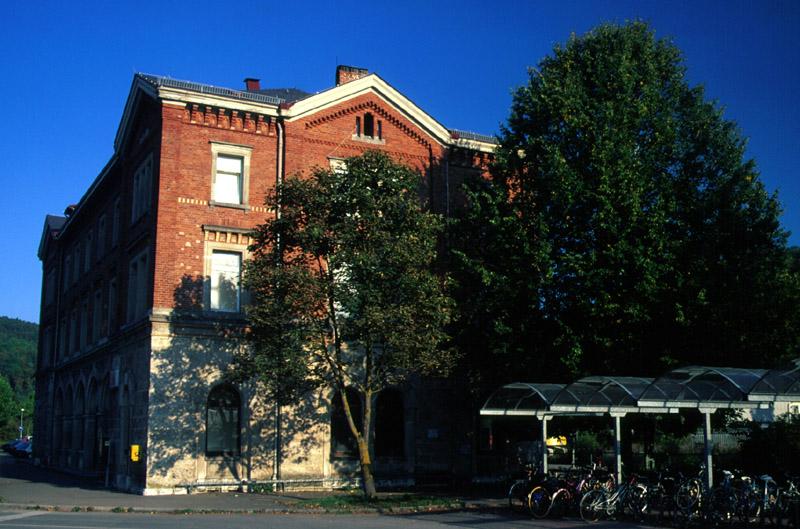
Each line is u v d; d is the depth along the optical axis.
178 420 27.78
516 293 25.91
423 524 19.14
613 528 18.58
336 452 30.39
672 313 24.73
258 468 28.75
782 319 25.03
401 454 31.56
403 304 23.62
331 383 24.81
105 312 37.19
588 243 26.11
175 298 28.50
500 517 20.97
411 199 25.14
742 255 25.47
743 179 26.16
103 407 35.56
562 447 33.78
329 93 32.03
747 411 34.91
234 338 28.94
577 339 24.98
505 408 25.56
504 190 28.20
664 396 20.70
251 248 24.98
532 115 28.16
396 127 33.56
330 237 23.97
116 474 31.03
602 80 27.70
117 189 37.09
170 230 28.80
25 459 63.06
